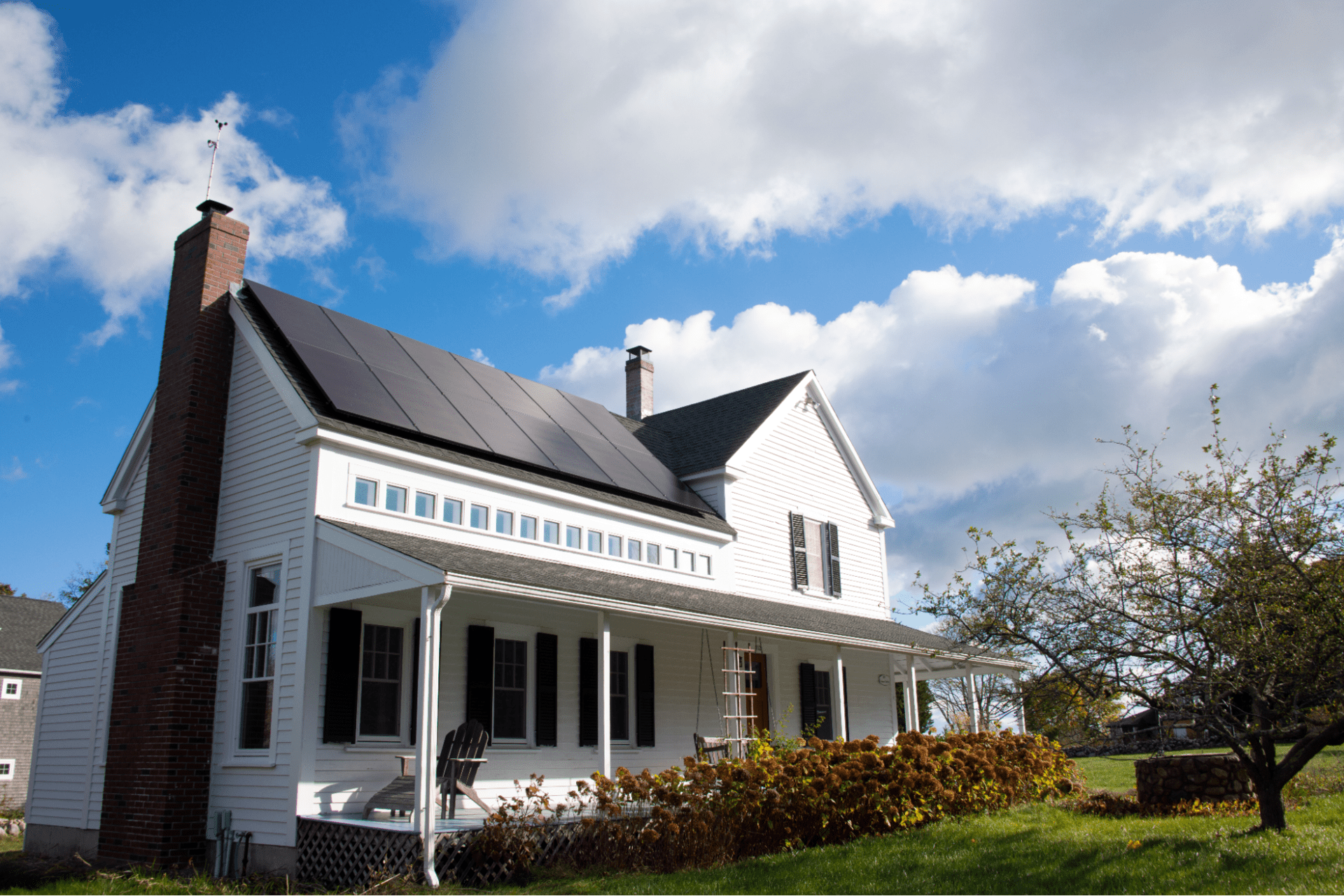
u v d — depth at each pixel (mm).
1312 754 8062
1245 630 7676
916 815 10281
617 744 14320
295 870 10047
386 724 11391
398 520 11852
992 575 8828
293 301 14195
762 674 17672
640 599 11898
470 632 12375
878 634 17062
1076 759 24547
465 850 9422
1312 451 7812
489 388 15992
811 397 21609
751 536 18516
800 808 10055
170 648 11625
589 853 10219
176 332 13273
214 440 12766
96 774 13273
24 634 32531
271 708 11031
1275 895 6297
